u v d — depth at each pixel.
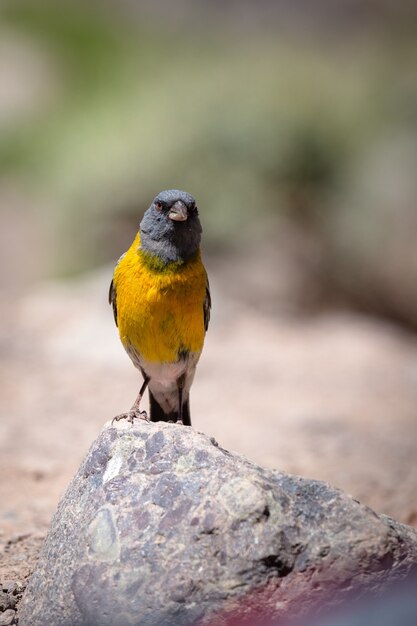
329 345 15.92
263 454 10.29
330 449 10.56
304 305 20.38
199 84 23.83
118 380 13.20
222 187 21.48
